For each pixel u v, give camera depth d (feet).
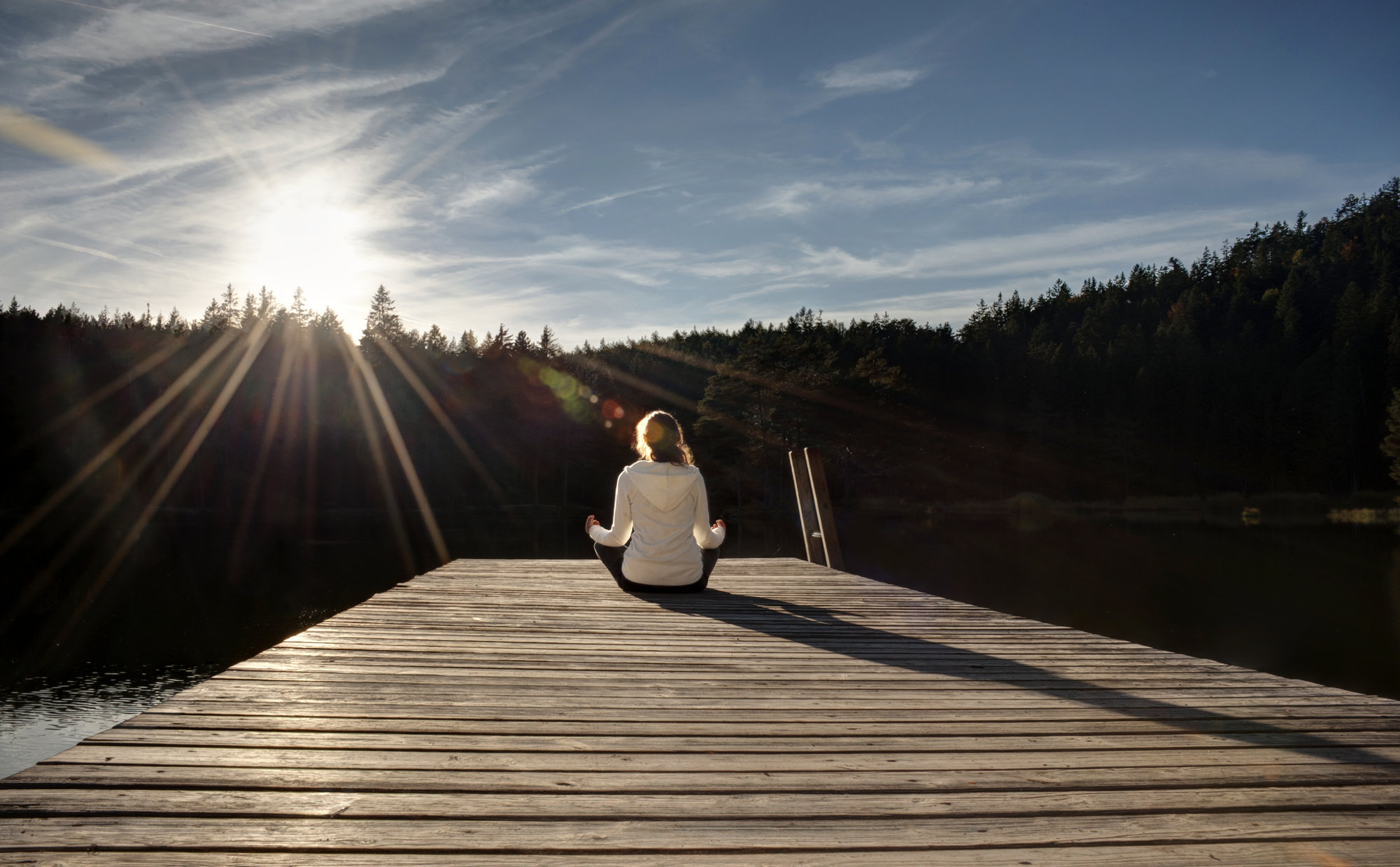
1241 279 292.20
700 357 226.58
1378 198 370.12
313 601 42.09
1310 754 7.06
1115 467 180.55
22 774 5.91
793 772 6.46
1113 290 342.23
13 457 130.41
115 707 23.88
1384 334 188.24
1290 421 173.27
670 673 9.93
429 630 12.55
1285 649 30.17
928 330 281.95
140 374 142.61
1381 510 141.59
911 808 5.73
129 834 4.94
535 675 9.71
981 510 169.48
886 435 165.17
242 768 6.18
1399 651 29.76
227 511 141.38
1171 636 32.32
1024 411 195.72
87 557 68.80
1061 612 37.29
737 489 156.04
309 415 151.33
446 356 194.90
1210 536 94.48
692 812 5.59
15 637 33.30
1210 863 4.91
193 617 37.37
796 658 10.98
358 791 5.80
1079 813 5.69
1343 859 4.99
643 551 16.49
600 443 174.29
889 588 18.35
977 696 9.03
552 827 5.27
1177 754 7.03
